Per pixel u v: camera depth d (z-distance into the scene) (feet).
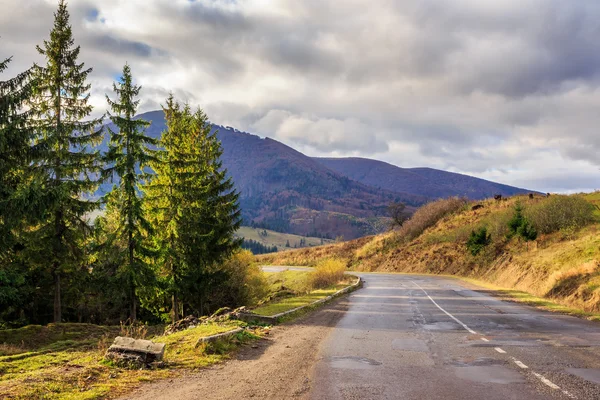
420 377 27.96
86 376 28.50
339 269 160.86
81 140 91.50
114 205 98.53
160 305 115.03
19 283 77.61
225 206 117.91
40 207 74.33
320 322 57.98
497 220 205.26
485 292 110.63
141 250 99.04
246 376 28.94
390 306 79.10
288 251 404.57
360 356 35.32
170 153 106.22
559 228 155.22
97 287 96.63
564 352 35.70
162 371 30.48
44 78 88.99
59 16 91.91
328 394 24.11
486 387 25.21
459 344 40.63
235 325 51.13
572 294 80.02
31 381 26.73
